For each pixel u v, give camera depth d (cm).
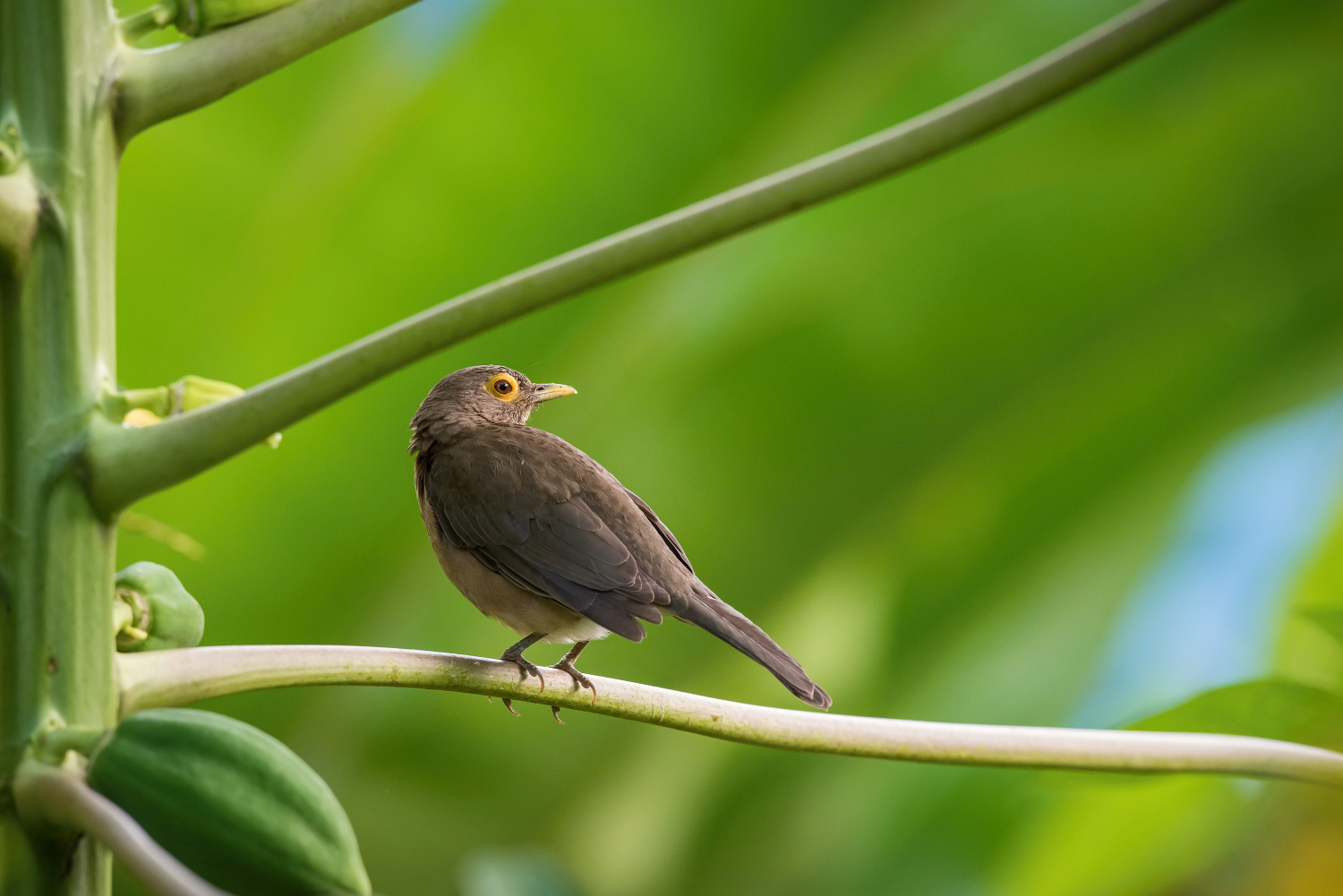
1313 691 675
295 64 708
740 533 715
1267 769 673
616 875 717
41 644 657
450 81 708
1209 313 716
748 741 673
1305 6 707
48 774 598
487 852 714
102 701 660
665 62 708
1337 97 713
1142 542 718
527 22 707
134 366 708
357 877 596
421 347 656
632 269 667
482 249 710
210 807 588
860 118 710
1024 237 714
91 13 672
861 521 716
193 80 673
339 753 713
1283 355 717
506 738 715
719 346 715
